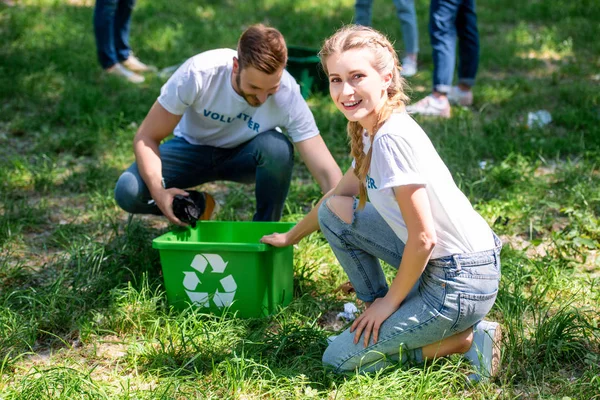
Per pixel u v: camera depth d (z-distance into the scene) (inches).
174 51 325.4
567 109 250.7
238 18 390.6
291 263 134.6
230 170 151.5
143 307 128.8
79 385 106.2
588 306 130.6
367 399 103.1
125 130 235.0
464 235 104.1
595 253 153.9
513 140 220.7
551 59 328.8
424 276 108.0
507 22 396.5
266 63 126.0
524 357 116.6
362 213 114.2
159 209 149.9
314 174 143.6
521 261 147.6
